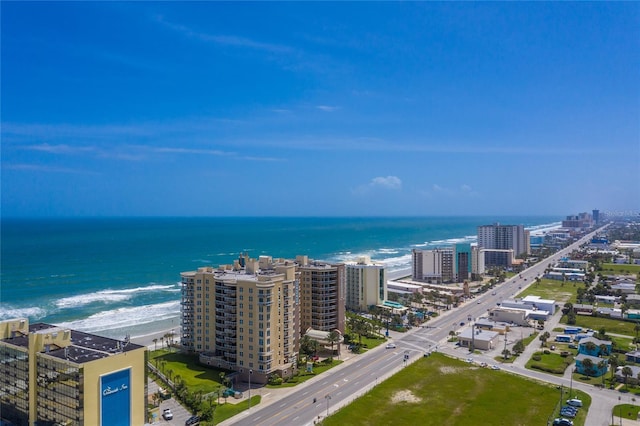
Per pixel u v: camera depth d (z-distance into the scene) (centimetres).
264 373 17300
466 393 16600
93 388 11800
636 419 14562
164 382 17212
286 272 19338
